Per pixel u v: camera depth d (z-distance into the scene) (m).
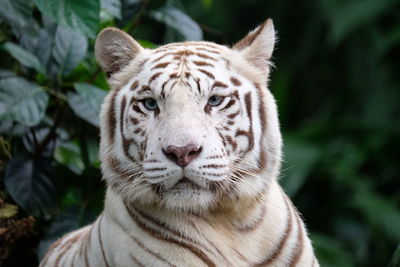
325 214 19.62
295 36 25.91
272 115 8.12
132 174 7.88
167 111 7.65
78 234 9.52
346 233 18.94
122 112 8.03
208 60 7.93
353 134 20.48
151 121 7.79
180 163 7.43
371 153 20.16
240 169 7.86
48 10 9.22
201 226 7.77
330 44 24.27
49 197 10.36
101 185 11.05
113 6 10.76
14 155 10.45
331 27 22.91
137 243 7.66
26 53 10.09
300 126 23.45
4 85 9.78
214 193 7.69
